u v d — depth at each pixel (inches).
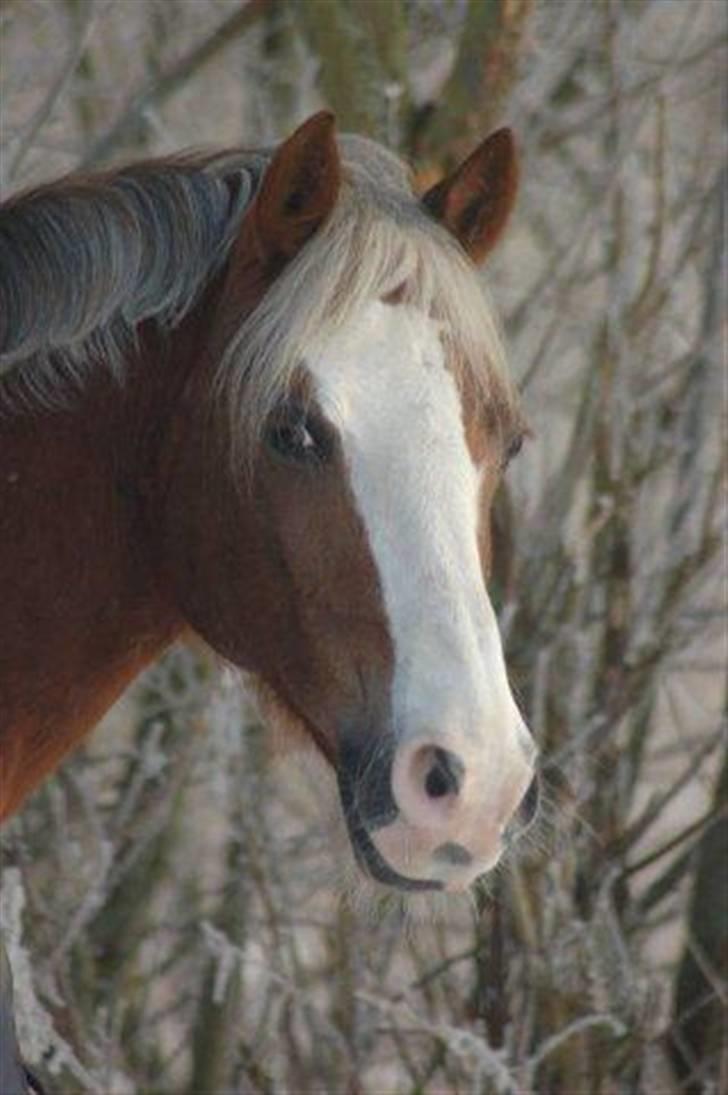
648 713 426.0
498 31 405.1
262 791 415.5
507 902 400.2
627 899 419.5
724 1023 411.5
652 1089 405.1
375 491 244.2
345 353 246.2
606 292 438.3
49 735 266.5
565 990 398.9
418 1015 398.0
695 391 430.0
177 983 450.3
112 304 256.2
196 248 258.4
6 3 442.3
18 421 260.1
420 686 240.8
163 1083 425.1
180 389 258.4
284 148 250.5
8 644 261.7
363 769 244.4
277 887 415.2
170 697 420.2
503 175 267.3
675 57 442.3
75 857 407.8
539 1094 398.9
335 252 248.7
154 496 260.7
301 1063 399.9
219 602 256.1
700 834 425.4
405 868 242.8
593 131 445.1
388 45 405.7
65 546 261.6
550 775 407.5
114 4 429.1
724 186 435.8
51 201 258.1
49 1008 383.9
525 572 415.5
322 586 246.5
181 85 417.7
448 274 251.0
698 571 424.5
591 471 426.0
